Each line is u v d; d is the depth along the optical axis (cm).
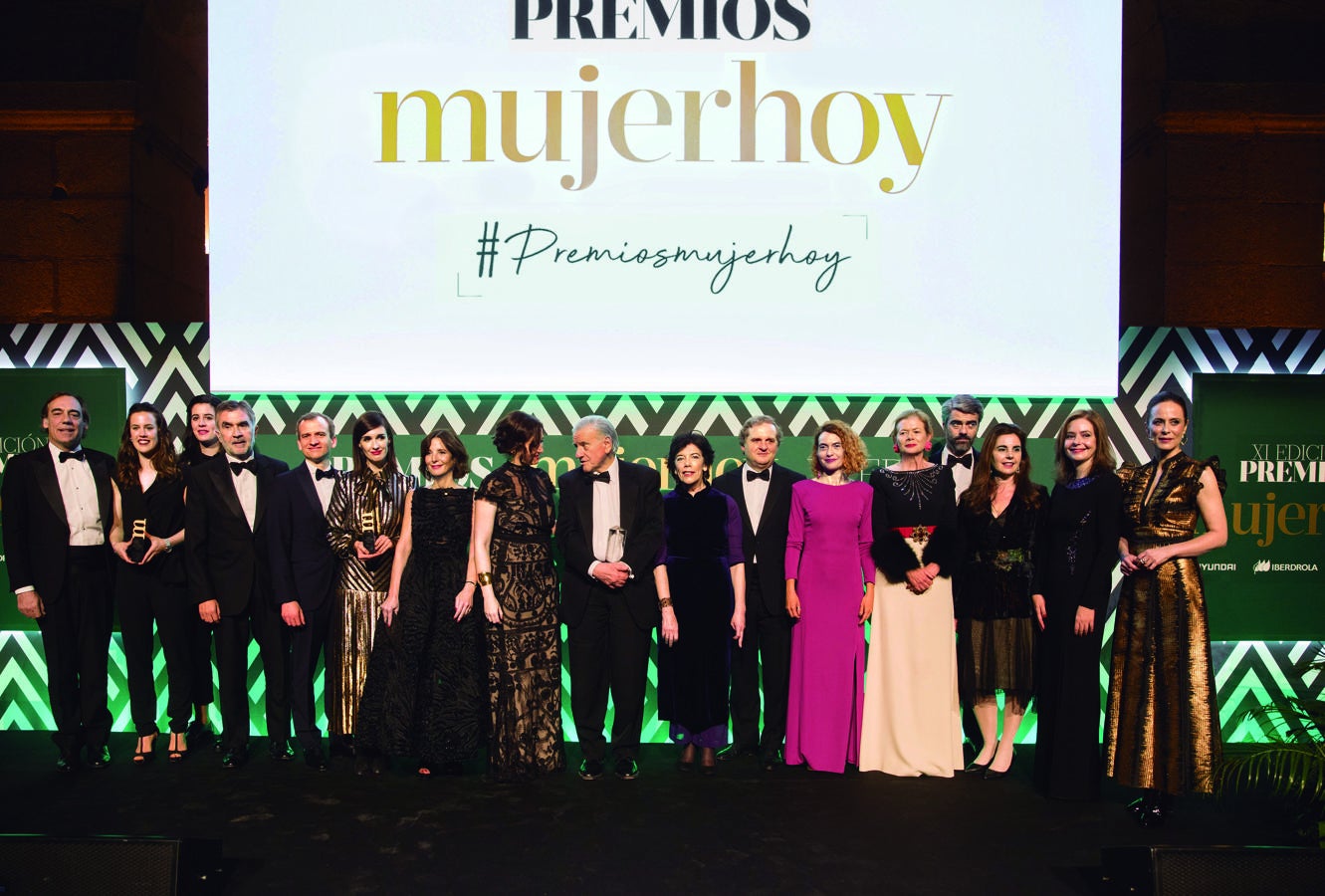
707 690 390
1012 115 454
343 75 452
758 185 454
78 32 521
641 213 454
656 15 454
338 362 452
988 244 454
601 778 390
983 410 457
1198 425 450
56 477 396
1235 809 366
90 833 330
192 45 582
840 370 453
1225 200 541
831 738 395
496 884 293
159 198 552
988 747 400
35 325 458
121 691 457
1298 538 448
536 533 385
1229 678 454
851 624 397
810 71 455
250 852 315
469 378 452
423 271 452
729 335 454
